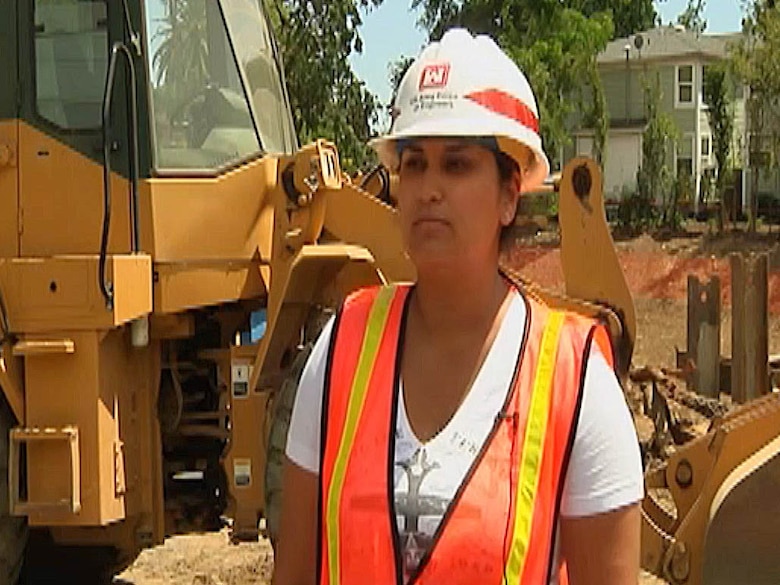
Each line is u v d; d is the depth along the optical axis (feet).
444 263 7.50
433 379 7.52
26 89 19.66
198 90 20.12
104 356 18.61
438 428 7.41
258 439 19.56
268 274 20.67
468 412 7.39
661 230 115.65
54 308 18.38
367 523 7.29
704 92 147.33
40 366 18.47
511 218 7.83
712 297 28.76
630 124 151.02
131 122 19.27
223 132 20.29
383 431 7.45
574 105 125.29
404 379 7.57
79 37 19.58
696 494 16.05
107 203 18.29
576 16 123.85
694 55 150.71
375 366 7.63
